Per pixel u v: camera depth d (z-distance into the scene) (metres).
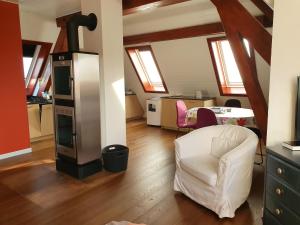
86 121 3.25
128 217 2.39
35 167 3.68
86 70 3.19
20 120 4.22
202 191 2.51
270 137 2.33
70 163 3.36
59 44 5.09
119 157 3.43
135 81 7.41
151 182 3.16
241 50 2.95
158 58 6.32
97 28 3.48
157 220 2.34
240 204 2.50
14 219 2.37
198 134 2.93
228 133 2.86
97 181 3.20
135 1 3.56
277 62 2.20
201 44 5.36
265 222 2.15
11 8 3.94
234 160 2.28
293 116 2.17
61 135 3.50
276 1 2.13
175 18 4.84
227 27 2.97
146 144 4.95
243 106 5.73
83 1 3.60
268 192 2.09
